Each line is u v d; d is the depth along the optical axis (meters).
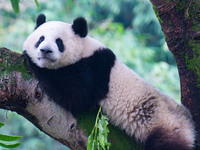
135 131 7.17
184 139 6.86
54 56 7.25
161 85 15.16
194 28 6.50
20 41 16.16
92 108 7.16
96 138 6.27
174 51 6.78
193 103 6.84
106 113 7.32
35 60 7.56
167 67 16.12
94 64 7.47
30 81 6.28
